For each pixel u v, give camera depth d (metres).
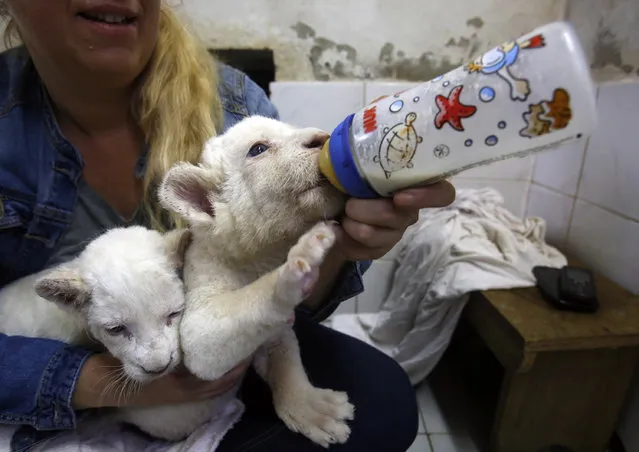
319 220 0.56
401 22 1.45
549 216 1.54
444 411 1.39
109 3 0.60
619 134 1.19
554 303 1.12
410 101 0.45
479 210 1.46
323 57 1.48
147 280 0.60
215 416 0.70
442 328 1.34
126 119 0.82
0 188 0.71
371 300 1.72
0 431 0.66
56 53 0.64
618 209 1.20
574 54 0.36
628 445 1.19
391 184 0.48
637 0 1.13
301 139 0.55
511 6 1.45
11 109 0.74
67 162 0.75
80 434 0.69
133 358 0.60
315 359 0.86
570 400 1.13
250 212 0.56
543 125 0.38
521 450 1.18
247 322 0.53
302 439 0.69
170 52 0.78
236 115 0.90
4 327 0.71
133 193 0.83
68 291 0.60
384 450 0.75
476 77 0.40
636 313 1.08
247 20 1.42
